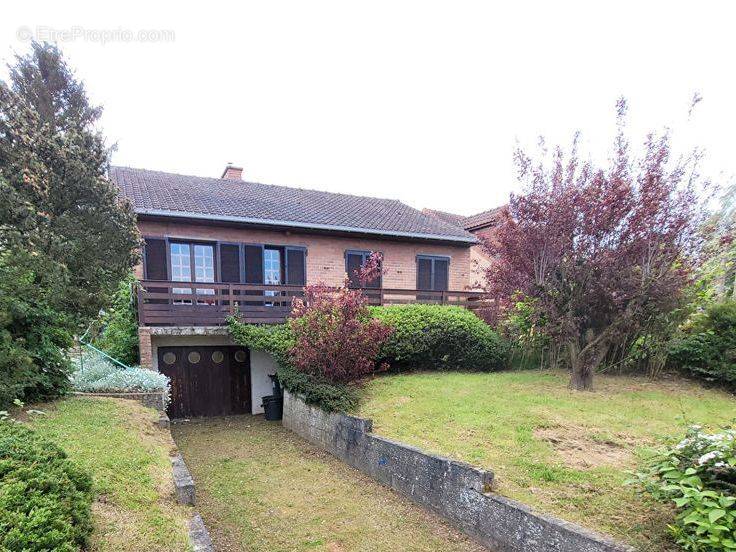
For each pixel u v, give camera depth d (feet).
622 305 22.44
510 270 24.26
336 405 23.09
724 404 20.22
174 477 13.79
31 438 10.28
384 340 26.55
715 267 25.70
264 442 26.08
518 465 14.83
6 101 19.06
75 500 8.78
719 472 9.39
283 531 14.78
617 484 12.78
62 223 19.76
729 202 30.66
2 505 7.23
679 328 25.36
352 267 42.14
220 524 15.31
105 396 22.88
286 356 29.07
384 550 13.43
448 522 14.93
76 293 19.76
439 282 46.83
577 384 23.04
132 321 31.45
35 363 17.60
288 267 39.37
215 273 36.73
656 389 22.89
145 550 9.27
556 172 22.62
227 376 35.19
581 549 10.24
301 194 49.88
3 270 16.51
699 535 8.87
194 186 43.50
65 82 45.93
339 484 18.94
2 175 17.79
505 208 24.35
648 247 21.13
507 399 21.50
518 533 12.05
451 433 18.20
